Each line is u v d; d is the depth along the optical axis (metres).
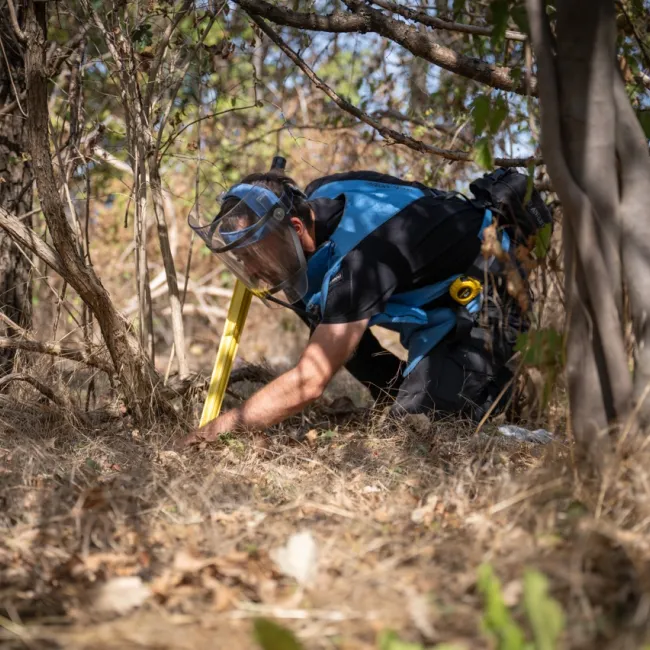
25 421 2.88
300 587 1.55
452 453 2.53
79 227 3.20
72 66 3.26
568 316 1.85
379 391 3.38
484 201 2.84
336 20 2.97
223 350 3.10
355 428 3.14
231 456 2.50
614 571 1.47
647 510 1.67
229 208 2.75
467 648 1.30
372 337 3.34
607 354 1.80
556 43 1.84
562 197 1.79
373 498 2.17
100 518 1.90
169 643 1.37
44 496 2.10
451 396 2.87
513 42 3.42
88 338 3.16
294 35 4.39
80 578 1.63
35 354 3.21
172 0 3.17
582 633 1.31
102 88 4.01
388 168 5.11
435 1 3.64
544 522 1.72
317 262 2.85
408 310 2.84
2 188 3.29
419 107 4.41
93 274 2.74
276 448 2.64
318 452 2.65
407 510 2.02
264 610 1.46
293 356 5.38
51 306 4.18
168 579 1.60
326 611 1.45
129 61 3.18
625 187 1.82
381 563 1.63
